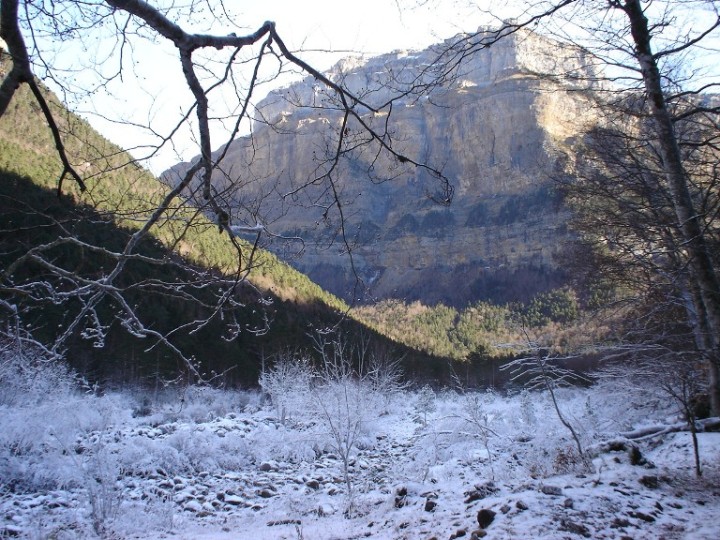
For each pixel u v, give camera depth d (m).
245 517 10.03
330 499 10.88
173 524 9.61
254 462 16.16
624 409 15.66
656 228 12.98
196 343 29.88
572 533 4.80
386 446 19.42
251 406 26.52
